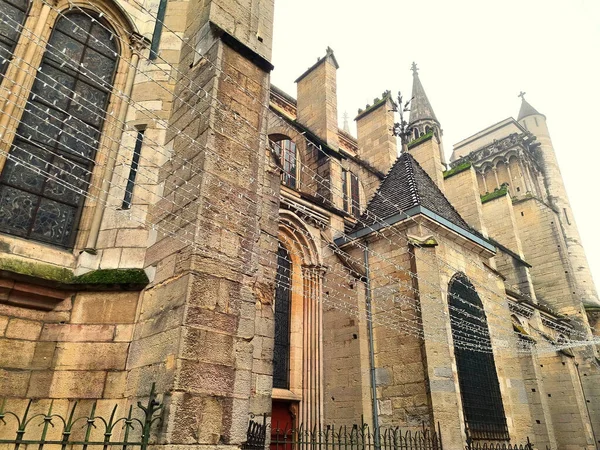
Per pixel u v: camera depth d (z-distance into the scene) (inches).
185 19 393.1
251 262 290.2
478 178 1815.9
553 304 1315.2
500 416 556.7
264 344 400.8
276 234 455.5
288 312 615.5
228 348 253.4
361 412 522.3
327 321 607.5
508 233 1177.4
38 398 259.6
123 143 339.3
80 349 275.1
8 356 261.6
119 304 288.7
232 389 246.4
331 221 682.8
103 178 324.8
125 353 273.3
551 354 968.9
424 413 481.1
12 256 274.4
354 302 586.2
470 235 641.0
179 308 247.4
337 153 758.5
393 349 537.0
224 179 293.9
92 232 308.2
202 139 297.7
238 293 272.2
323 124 804.6
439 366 496.7
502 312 670.5
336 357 577.6
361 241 623.8
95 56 350.9
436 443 447.8
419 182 677.9
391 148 903.7
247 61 345.4
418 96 1728.6
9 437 245.6
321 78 847.7
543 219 1424.7
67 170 315.0
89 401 261.6
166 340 245.6
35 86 311.6
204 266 261.3
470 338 570.6
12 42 310.5
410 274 532.1
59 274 287.0
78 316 284.4
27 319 276.1
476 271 649.6
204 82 323.6
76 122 327.0
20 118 298.8
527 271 1103.0
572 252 1652.3
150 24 383.6
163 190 317.1
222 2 364.2
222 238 277.9
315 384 573.3
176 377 225.0
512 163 1748.3
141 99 355.9
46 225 298.7
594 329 1387.8
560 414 924.0
